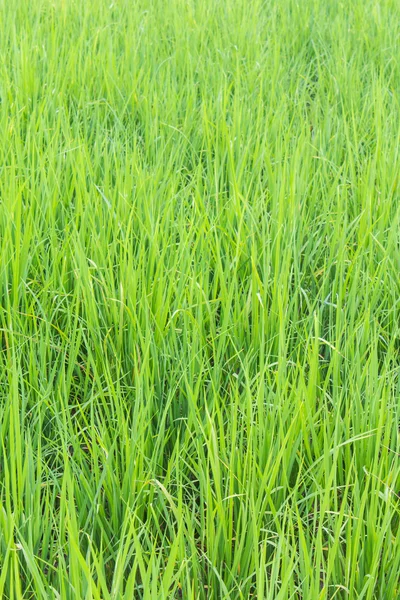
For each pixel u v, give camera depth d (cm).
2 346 276
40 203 325
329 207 338
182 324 273
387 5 627
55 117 419
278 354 255
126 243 283
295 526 217
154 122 400
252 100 451
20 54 477
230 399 244
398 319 282
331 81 480
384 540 207
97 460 214
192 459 220
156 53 514
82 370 270
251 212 312
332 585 191
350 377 234
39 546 205
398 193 348
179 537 188
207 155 372
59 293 272
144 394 241
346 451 220
